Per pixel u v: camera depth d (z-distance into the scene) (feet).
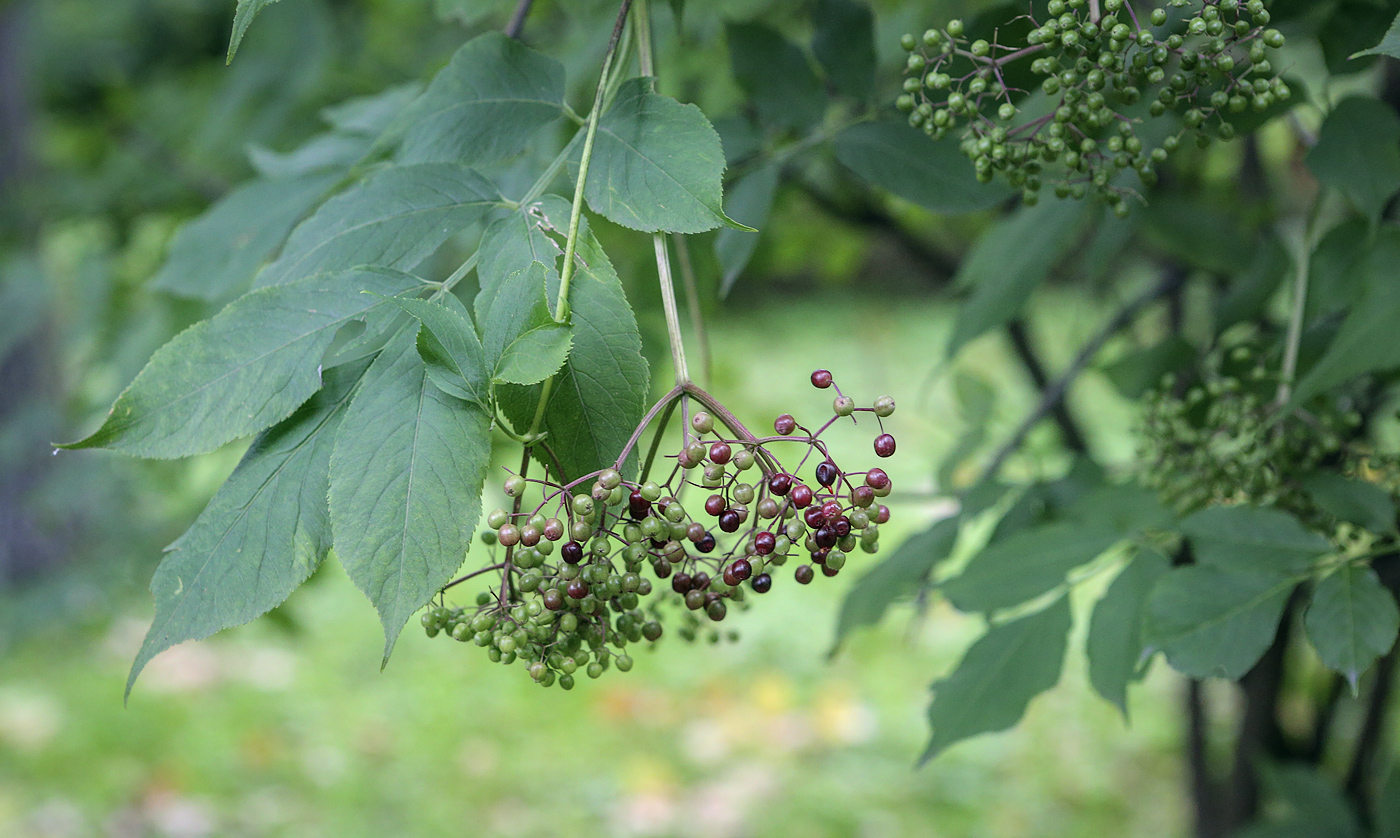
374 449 3.21
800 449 7.84
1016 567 3.97
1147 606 3.70
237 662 16.99
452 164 3.50
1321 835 5.44
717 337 24.59
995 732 3.88
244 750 14.83
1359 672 3.59
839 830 13.25
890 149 4.00
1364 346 3.83
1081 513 4.04
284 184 4.44
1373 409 4.52
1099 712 15.23
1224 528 3.75
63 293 7.20
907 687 16.25
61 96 9.91
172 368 3.25
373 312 3.32
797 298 32.37
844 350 28.45
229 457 6.97
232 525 3.25
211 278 4.39
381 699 16.29
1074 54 3.57
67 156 9.31
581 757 14.92
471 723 15.74
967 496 4.36
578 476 3.30
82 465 7.16
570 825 13.56
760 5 6.72
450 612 3.40
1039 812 13.35
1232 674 3.63
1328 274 4.01
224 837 13.17
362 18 8.15
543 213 3.38
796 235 8.25
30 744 14.66
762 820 13.44
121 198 7.75
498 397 3.26
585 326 3.30
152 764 14.49
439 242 3.44
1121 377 4.41
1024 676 3.90
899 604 4.33
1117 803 13.43
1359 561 3.68
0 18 10.01
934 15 5.60
